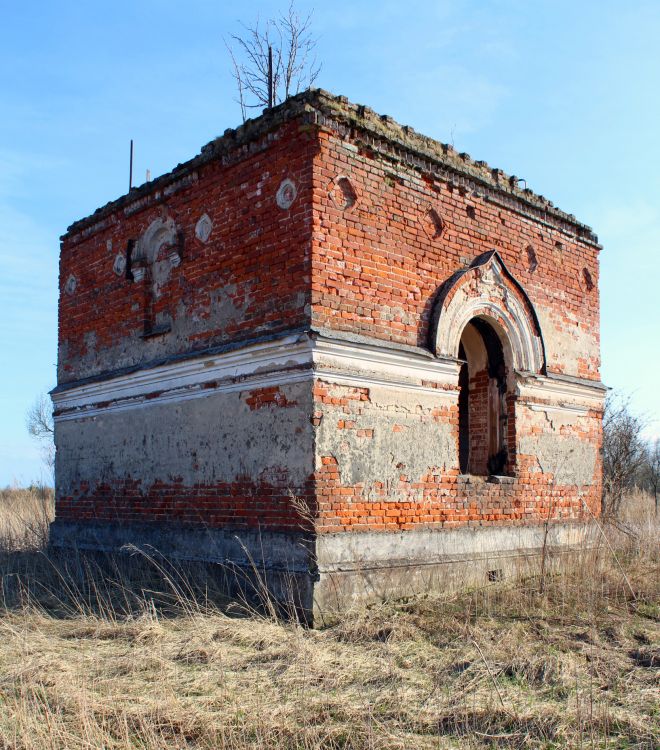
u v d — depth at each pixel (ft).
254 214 35.32
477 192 40.29
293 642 25.91
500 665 24.18
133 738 18.85
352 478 32.24
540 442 42.63
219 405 35.94
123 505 41.93
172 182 40.73
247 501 33.94
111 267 45.50
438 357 36.17
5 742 18.03
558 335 45.50
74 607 33.32
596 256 49.55
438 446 36.19
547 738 18.98
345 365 32.48
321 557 30.45
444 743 18.69
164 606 32.60
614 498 65.16
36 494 84.17
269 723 19.31
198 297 38.29
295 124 33.65
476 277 39.17
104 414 44.29
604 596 34.83
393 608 31.27
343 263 33.24
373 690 21.98
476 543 37.50
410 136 37.11
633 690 22.39
